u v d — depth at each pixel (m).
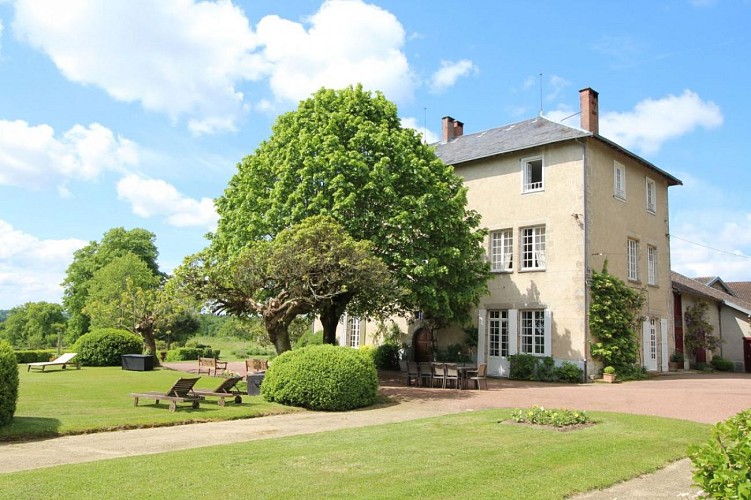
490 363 24.25
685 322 29.83
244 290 16.31
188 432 10.12
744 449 4.16
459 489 6.18
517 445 8.62
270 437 9.61
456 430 10.00
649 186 27.83
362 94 20.78
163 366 26.94
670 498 6.25
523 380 22.42
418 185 19.77
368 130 19.44
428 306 20.28
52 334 57.91
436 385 19.77
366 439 9.09
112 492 5.80
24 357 29.83
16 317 61.38
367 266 15.43
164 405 13.07
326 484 6.29
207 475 6.59
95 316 27.00
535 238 23.80
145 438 9.42
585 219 22.17
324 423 11.42
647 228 26.81
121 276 41.59
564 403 14.48
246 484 6.23
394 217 18.50
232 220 20.88
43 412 11.30
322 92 20.88
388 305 21.47
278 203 19.00
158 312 25.53
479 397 15.98
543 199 23.55
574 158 22.86
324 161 18.70
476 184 25.98
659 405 13.92
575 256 22.27
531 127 26.28
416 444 8.66
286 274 15.52
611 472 7.14
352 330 31.06
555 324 22.47
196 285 16.11
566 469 7.22
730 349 31.81
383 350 27.86
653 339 26.34
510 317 23.83
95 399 13.53
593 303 22.08
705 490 4.36
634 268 25.75
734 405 13.82
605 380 21.16
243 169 21.62
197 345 47.22
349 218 18.62
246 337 46.84
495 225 24.97
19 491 5.78
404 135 20.02
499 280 24.56
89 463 7.14
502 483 6.47
